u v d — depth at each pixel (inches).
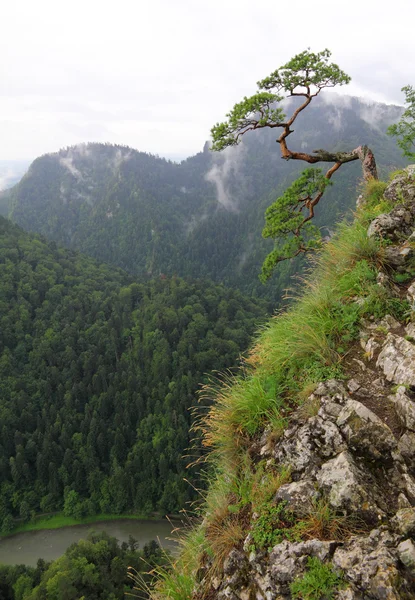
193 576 138.3
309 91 428.5
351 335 178.4
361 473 121.8
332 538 109.9
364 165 405.4
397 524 105.6
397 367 149.7
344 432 134.6
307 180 483.8
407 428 128.6
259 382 172.1
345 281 203.9
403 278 197.3
